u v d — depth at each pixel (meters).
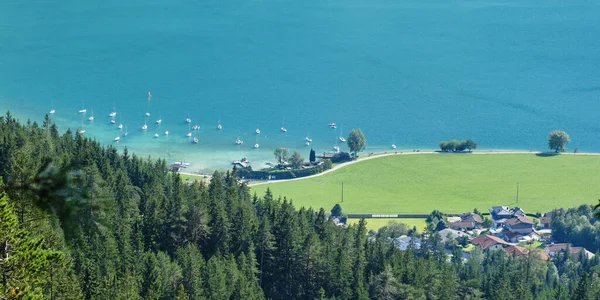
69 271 130.38
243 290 161.75
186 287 155.38
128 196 194.75
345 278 183.00
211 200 194.88
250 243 182.88
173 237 181.00
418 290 178.38
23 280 59.56
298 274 184.62
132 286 144.00
